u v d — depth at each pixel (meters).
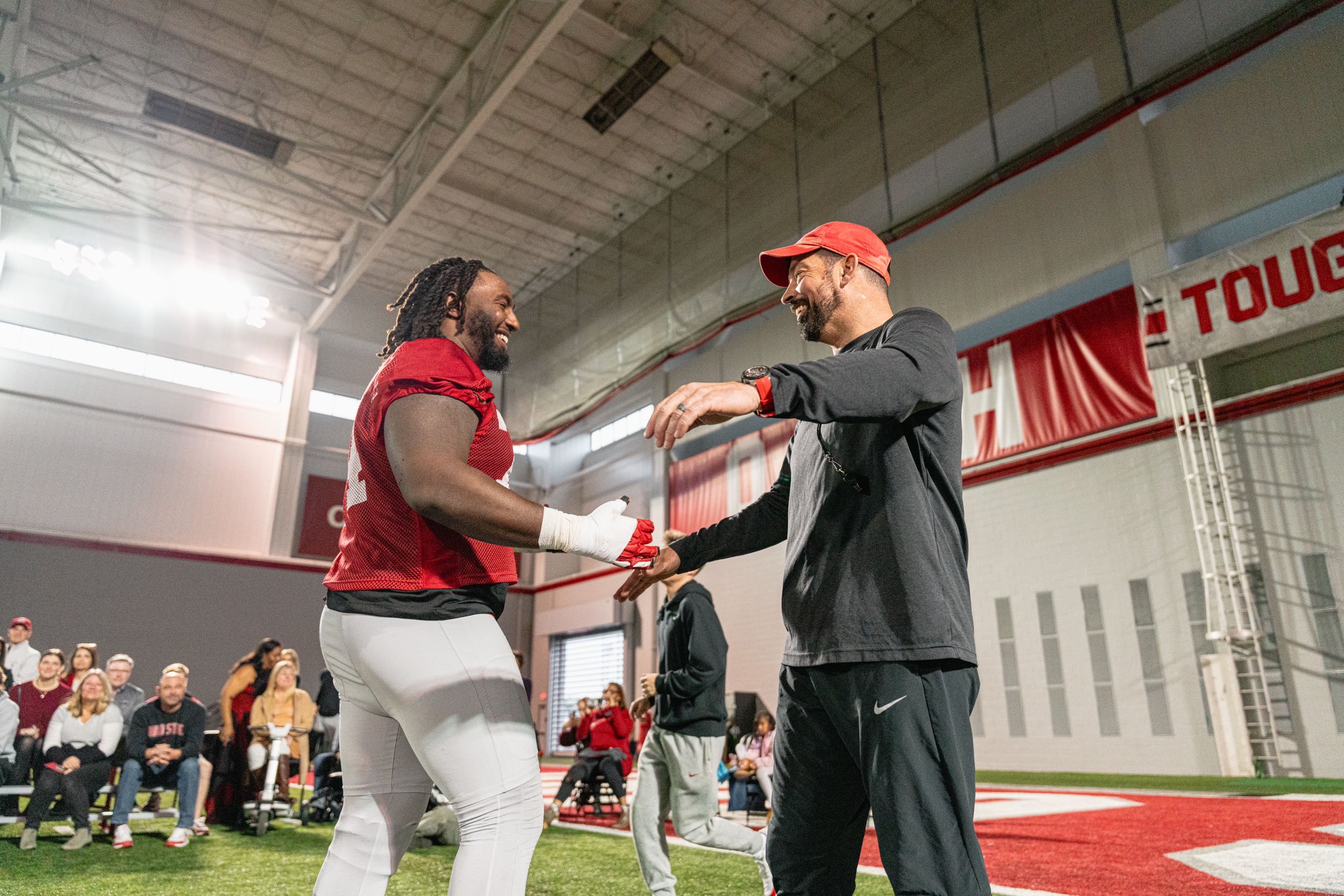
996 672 9.36
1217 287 8.11
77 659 6.58
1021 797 6.02
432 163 13.51
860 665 1.04
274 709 5.30
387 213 14.64
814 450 1.22
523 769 1.10
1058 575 9.04
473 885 1.02
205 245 15.21
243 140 12.40
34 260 13.89
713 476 13.59
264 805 4.62
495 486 1.01
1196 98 8.80
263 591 14.38
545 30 9.77
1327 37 7.94
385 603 1.08
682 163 13.94
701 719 2.44
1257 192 8.20
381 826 1.15
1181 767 7.80
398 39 11.21
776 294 12.06
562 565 17.00
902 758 0.97
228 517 14.50
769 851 1.20
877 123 11.68
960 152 10.62
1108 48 9.30
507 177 14.13
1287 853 3.12
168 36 11.06
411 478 1.00
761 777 5.55
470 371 1.14
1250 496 7.85
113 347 14.22
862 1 10.94
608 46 11.52
